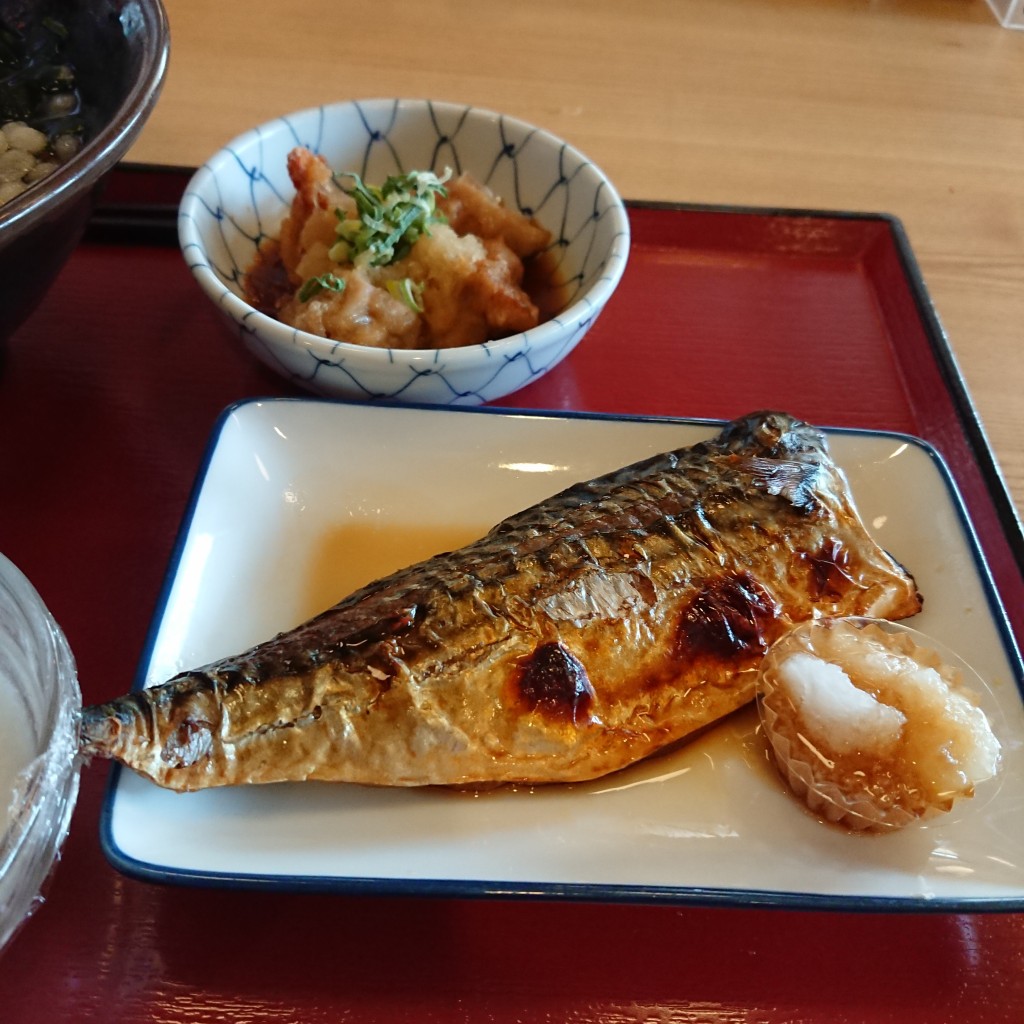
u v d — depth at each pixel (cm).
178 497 32
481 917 24
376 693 24
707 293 40
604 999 23
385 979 23
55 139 32
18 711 22
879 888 24
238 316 30
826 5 59
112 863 22
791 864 24
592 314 32
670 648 26
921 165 47
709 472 28
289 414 31
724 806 25
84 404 34
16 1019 22
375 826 24
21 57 33
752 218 42
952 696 25
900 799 24
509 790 25
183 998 22
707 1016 23
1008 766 26
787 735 25
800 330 39
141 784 23
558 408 35
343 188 38
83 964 23
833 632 27
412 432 31
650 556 26
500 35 52
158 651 26
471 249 33
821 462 29
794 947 24
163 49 29
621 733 25
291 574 29
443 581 26
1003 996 24
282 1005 22
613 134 47
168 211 39
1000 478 34
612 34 54
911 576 28
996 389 38
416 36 51
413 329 33
